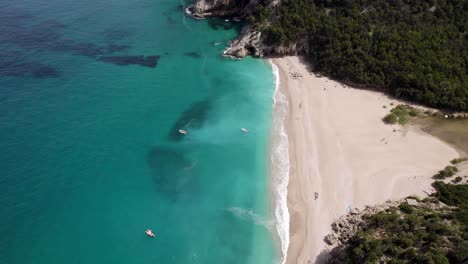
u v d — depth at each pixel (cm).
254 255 5306
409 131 7350
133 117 7856
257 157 6925
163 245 5462
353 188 6131
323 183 6269
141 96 8481
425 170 6419
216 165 6788
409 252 4466
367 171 6444
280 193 6172
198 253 5353
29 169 6512
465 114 7744
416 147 6956
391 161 6638
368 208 5691
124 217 5859
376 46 8938
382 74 8438
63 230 5619
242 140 7319
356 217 5506
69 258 5266
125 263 5228
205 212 5947
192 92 8706
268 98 8444
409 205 5503
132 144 7200
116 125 7612
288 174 6506
